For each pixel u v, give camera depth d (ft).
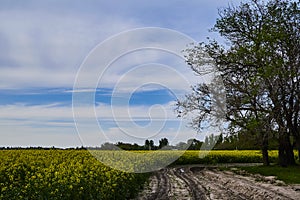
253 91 80.23
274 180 74.90
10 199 34.45
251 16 89.61
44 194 34.60
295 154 148.25
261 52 79.00
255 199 57.06
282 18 81.82
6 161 65.57
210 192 64.59
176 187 71.46
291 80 81.30
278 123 84.84
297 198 53.01
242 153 158.20
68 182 38.88
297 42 80.59
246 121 87.45
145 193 63.26
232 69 89.20
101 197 41.24
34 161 65.82
